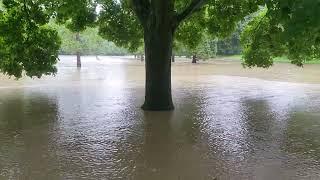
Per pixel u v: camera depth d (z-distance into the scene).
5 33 14.51
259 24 17.62
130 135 10.70
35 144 9.69
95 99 18.20
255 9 17.28
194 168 7.78
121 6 18.39
